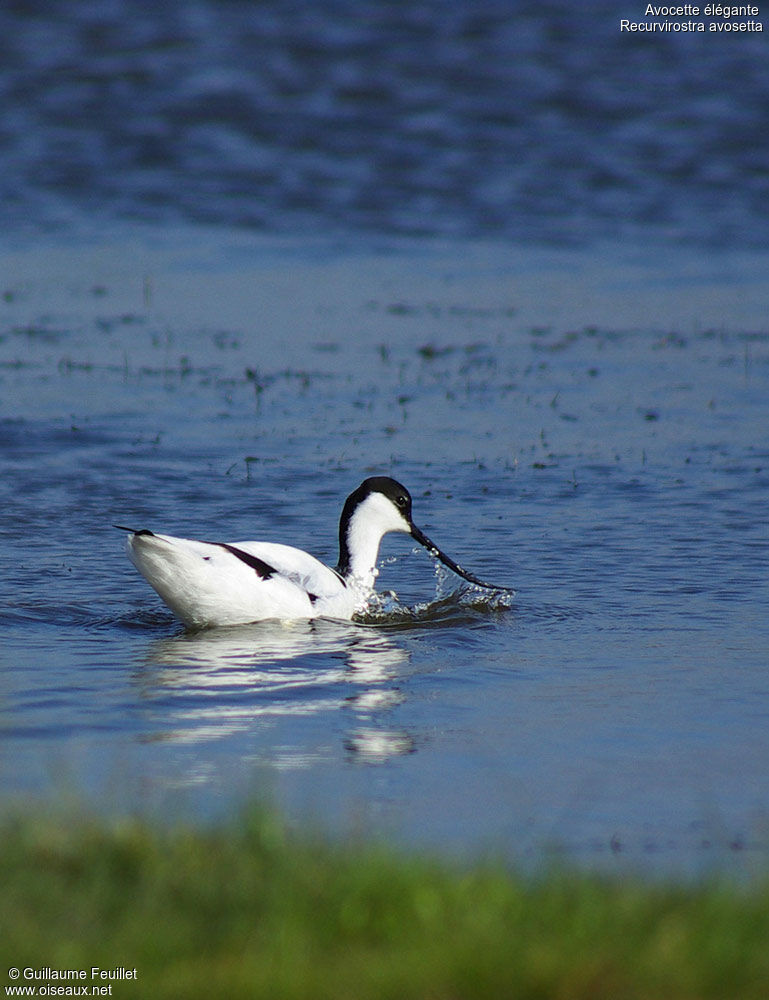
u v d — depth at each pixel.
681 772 9.18
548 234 31.67
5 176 34.25
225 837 7.19
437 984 5.71
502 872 6.70
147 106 39.28
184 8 48.69
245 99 40.19
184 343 23.19
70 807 7.58
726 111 40.03
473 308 25.88
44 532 15.12
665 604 13.17
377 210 33.00
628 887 6.61
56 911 6.30
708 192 34.53
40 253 29.06
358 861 6.67
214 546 12.71
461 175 35.31
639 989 5.69
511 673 11.38
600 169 35.78
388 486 13.91
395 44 45.19
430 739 9.79
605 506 16.31
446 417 19.75
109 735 9.73
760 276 28.41
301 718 10.23
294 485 16.91
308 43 45.09
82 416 19.34
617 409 20.19
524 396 20.78
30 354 22.28
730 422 19.61
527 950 5.86
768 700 10.65
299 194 33.88
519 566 14.35
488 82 41.97
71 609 12.89
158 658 11.60
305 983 5.70
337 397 20.56
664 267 29.09
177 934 6.07
